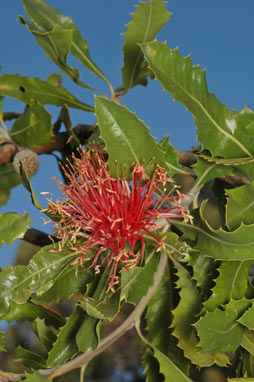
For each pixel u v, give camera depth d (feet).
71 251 1.43
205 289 1.45
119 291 1.39
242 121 1.50
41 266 1.41
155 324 1.53
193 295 1.48
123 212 1.38
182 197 1.43
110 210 1.38
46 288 1.41
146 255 1.44
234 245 1.36
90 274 1.46
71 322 1.38
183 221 1.38
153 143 1.34
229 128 1.45
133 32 1.59
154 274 1.45
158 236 1.40
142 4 1.54
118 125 1.31
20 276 1.40
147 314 1.53
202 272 1.45
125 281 1.32
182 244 1.38
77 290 1.46
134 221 1.38
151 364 1.47
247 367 1.44
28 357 1.47
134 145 1.33
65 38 1.61
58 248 1.43
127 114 1.31
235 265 1.42
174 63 1.39
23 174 1.35
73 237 1.35
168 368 1.42
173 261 1.50
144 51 1.38
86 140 1.63
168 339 1.51
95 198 1.39
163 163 1.36
